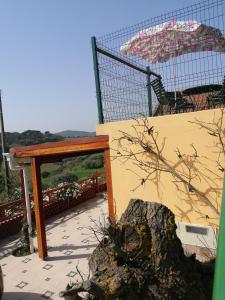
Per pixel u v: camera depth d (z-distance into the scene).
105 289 3.67
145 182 5.84
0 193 14.82
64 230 10.53
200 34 6.95
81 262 7.95
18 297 6.52
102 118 6.49
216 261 1.49
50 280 7.14
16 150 8.34
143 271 3.97
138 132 5.86
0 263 8.28
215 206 5.13
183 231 5.48
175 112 6.59
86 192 14.59
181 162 5.43
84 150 6.94
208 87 6.01
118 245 4.10
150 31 7.11
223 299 1.41
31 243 8.80
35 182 8.17
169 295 3.93
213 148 5.12
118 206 6.17
